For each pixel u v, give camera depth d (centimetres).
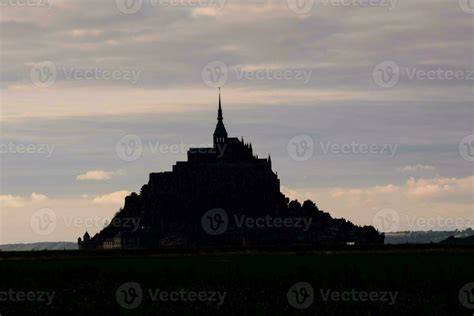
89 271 18838
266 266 19962
